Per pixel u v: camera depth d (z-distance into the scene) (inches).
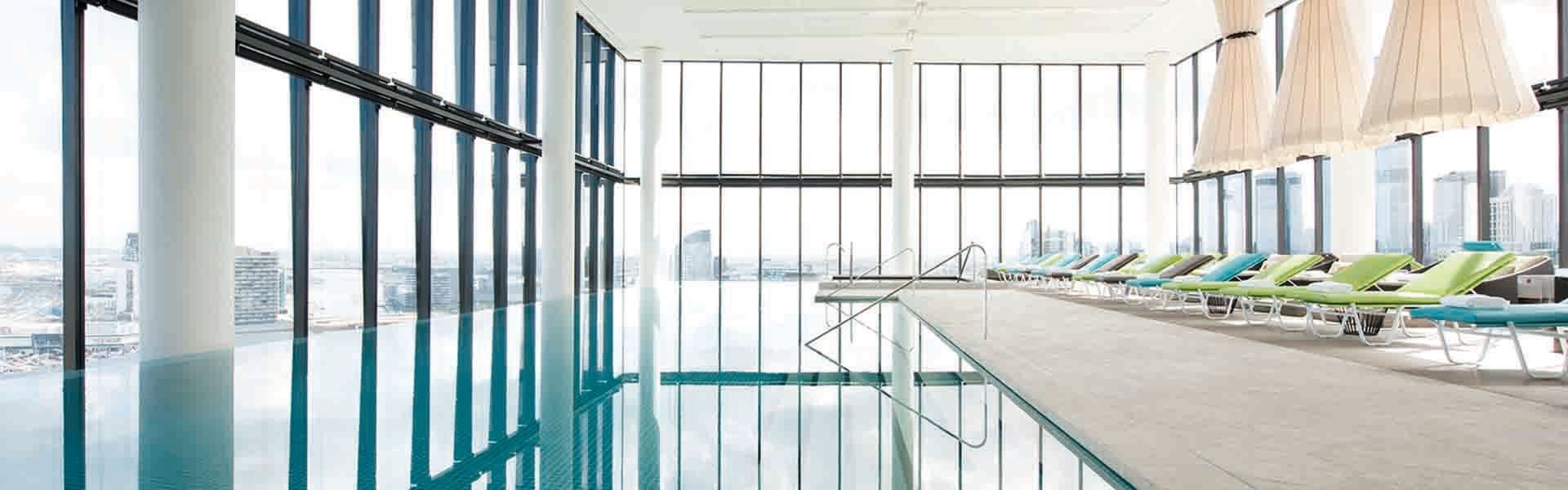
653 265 695.7
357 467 132.0
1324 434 131.3
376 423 164.2
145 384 200.7
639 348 290.0
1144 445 126.0
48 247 221.6
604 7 573.9
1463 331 300.8
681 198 770.2
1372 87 261.7
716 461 138.9
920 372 230.5
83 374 213.6
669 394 199.5
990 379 217.2
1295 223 578.2
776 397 196.2
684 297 584.7
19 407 173.8
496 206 486.0
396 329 348.2
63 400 180.7
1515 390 179.5
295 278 315.9
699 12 578.6
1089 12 567.8
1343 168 439.5
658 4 562.3
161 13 231.9
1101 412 150.5
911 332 330.3
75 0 227.3
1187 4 550.3
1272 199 607.5
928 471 132.6
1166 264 489.7
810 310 466.0
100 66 242.8
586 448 146.6
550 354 273.0
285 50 295.1
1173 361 213.5
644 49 689.0
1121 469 119.4
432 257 404.5
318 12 326.3
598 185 671.8
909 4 550.6
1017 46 678.5
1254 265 397.4
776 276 776.9
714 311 454.3
